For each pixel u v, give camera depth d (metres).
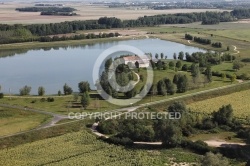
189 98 190.00
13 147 136.25
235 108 176.00
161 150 134.88
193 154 132.00
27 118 159.88
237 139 143.50
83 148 135.25
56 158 127.06
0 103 180.00
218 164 114.44
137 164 123.06
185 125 149.50
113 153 131.62
